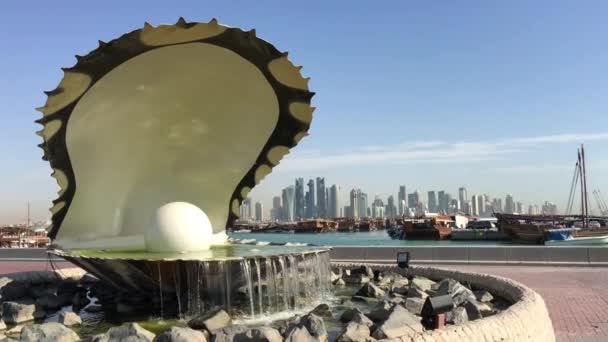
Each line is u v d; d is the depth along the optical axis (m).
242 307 10.52
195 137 14.37
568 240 63.62
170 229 11.86
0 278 13.20
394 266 16.58
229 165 14.77
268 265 10.81
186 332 7.44
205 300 10.23
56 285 14.01
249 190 14.91
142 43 11.27
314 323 7.97
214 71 12.95
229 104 13.87
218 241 15.20
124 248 13.74
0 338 8.28
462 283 14.05
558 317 11.41
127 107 12.84
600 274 18.78
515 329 7.64
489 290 12.83
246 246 14.57
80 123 12.09
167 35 11.26
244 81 13.23
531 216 105.19
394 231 95.44
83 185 12.84
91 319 10.40
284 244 15.06
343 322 9.84
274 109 13.67
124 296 11.52
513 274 18.78
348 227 139.12
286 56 12.08
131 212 14.22
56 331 8.04
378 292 12.72
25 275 14.58
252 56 12.36
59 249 12.69
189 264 10.15
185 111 13.74
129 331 7.48
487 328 7.21
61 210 12.56
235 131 14.31
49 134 11.57
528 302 9.18
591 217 103.88
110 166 13.40
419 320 8.15
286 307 11.12
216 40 11.82
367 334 7.80
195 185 14.99
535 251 22.47
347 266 16.83
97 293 12.95
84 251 12.66
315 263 12.41
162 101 13.27
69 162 12.33
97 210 13.45
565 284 16.22
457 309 9.14
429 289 12.80
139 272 10.38
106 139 12.98
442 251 23.22
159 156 14.33
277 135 14.01
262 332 7.10
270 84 13.09
